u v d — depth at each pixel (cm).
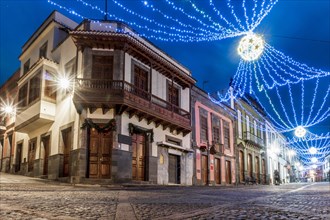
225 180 2847
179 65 2495
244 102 3531
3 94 2969
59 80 2030
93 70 1836
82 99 1734
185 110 2388
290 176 6088
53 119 2008
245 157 3366
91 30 1788
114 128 1764
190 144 2420
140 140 1964
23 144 2427
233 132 3130
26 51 2608
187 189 1462
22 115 2214
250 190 1481
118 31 1934
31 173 2194
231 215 498
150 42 2169
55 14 2264
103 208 583
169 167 2194
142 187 1550
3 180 1555
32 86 2125
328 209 593
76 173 1709
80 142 1731
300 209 591
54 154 1945
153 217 473
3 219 445
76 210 551
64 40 2058
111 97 1748
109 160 1756
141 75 2027
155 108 2011
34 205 618
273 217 479
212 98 2862
